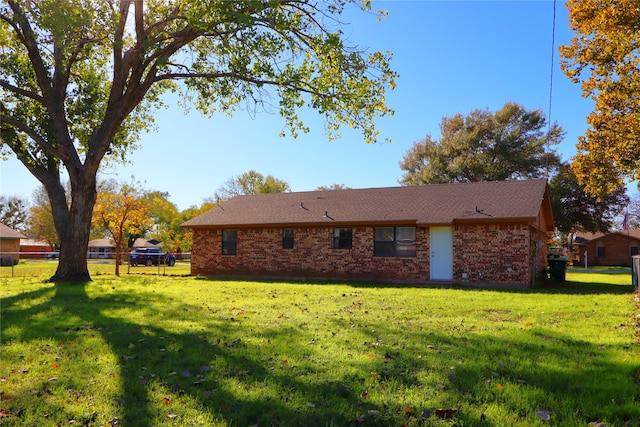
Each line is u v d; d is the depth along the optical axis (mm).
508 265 16672
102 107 19219
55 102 15500
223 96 16359
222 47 13703
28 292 12094
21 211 73562
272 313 8961
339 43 12570
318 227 20125
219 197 59125
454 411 3777
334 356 5484
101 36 14344
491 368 5000
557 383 4543
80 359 5379
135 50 14727
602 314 9141
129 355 5559
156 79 15484
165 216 46125
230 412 3838
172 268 32906
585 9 17047
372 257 19031
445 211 18203
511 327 7578
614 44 16609
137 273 24422
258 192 58531
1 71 17234
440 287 16312
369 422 3650
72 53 15281
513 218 16391
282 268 20750
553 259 19812
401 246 18672
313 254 20172
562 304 10773
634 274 15930
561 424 3562
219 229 22266
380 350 5801
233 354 5570
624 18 15555
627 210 54188
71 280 15609
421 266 18109
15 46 16781
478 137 42875
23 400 4051
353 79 13945
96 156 15586
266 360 5316
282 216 21156
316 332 6961
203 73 15703
